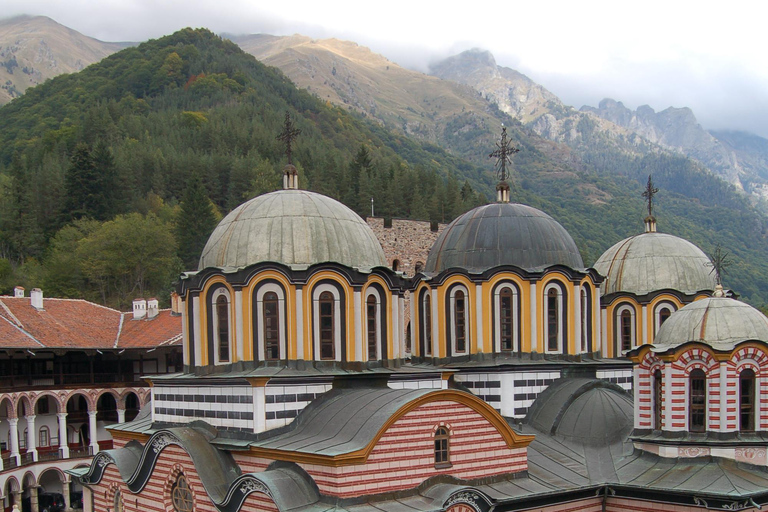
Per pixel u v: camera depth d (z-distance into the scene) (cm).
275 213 4225
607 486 3984
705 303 4159
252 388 3741
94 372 8988
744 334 3978
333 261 4038
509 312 4712
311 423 3738
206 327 4069
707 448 3916
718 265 4566
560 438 4428
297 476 3412
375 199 15438
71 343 8462
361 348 4062
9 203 15350
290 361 3928
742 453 3906
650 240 5644
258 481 3350
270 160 18812
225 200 17088
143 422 4616
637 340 5416
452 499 3444
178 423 4181
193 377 4044
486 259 4803
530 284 4666
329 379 3909
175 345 8644
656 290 5378
